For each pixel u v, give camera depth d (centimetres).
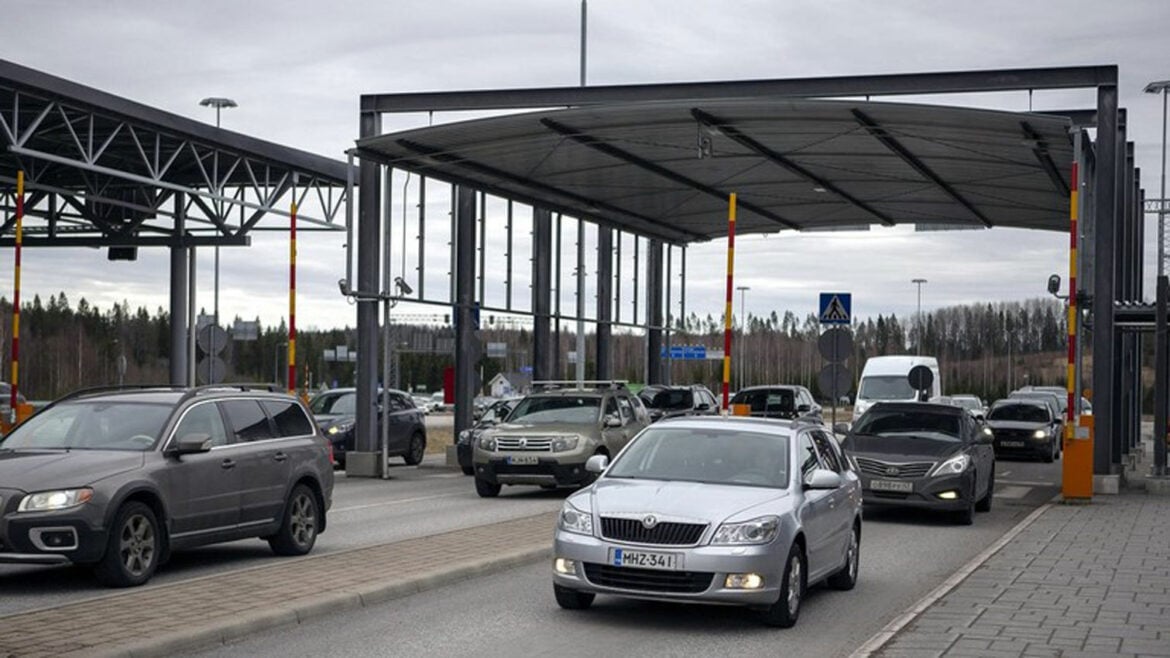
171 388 1312
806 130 2461
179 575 1245
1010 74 2386
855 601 1184
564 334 9069
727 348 2109
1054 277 2533
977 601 1125
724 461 1120
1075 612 1064
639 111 2312
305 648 904
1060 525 1869
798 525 1045
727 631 1014
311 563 1274
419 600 1128
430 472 2970
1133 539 1673
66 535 1091
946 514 2133
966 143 2491
